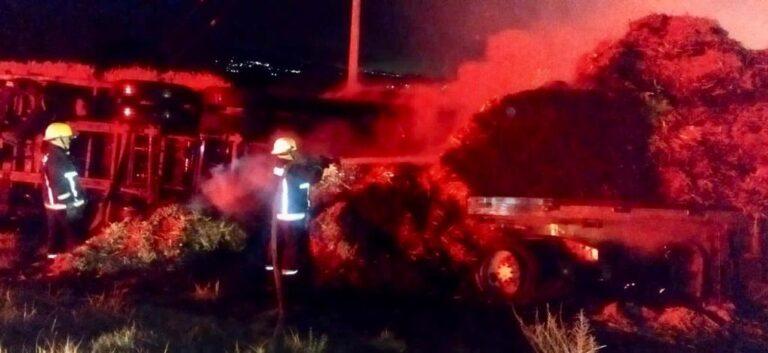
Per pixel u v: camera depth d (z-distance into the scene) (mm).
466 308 9305
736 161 10680
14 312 7375
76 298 8594
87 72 12641
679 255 9828
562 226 9781
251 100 11758
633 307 9570
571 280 9609
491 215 10086
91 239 10445
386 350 7379
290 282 9828
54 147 9953
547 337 7426
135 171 11562
